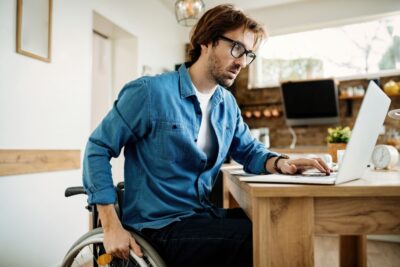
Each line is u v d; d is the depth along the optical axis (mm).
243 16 1049
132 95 987
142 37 3467
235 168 1554
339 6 3768
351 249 1769
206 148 1140
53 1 2260
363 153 854
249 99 4227
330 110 3654
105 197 891
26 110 2021
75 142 2459
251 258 870
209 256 896
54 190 2234
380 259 2549
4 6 1885
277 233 745
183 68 1119
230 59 1047
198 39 1104
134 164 1059
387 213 731
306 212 739
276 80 4254
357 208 736
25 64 2021
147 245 866
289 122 3885
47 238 2164
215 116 1165
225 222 944
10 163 1882
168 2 3932
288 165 1073
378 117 861
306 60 4113
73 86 2451
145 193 1020
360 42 3838
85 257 1821
